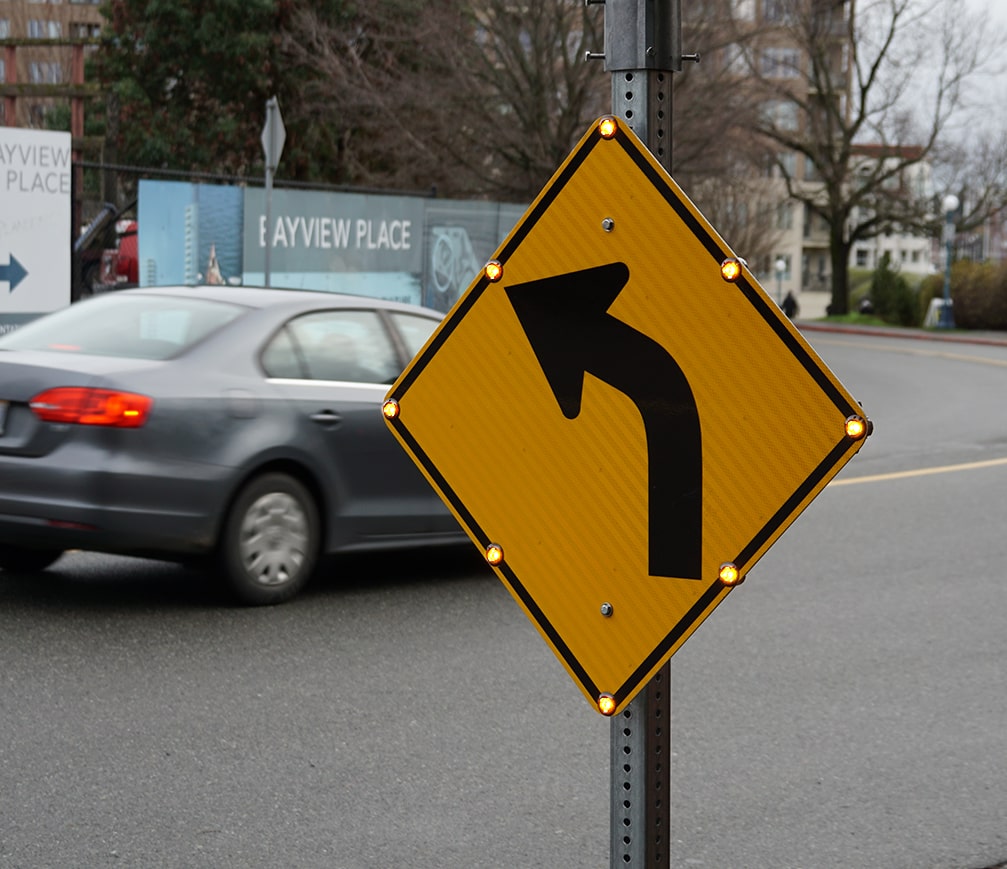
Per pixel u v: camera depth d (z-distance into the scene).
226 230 17.47
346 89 29.91
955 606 7.97
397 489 7.93
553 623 2.62
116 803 4.66
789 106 60.25
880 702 6.09
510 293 2.63
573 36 29.11
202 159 36.16
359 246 19.00
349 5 34.09
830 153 57.22
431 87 29.08
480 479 2.68
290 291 8.02
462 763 5.14
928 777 5.15
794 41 56.31
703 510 2.48
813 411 2.38
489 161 31.98
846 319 55.75
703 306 2.45
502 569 2.67
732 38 28.38
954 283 49.78
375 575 8.41
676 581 2.51
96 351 7.32
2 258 15.09
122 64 36.56
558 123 28.73
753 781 5.07
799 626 7.45
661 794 2.67
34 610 7.24
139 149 35.84
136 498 6.86
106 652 6.48
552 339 2.60
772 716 5.86
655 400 2.51
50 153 15.41
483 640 6.93
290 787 4.86
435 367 2.72
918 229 57.19
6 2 46.25
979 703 6.11
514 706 5.87
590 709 5.84
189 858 4.23
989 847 4.49
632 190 2.50
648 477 2.52
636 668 2.56
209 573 7.34
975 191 59.97
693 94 28.03
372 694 5.98
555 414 2.60
